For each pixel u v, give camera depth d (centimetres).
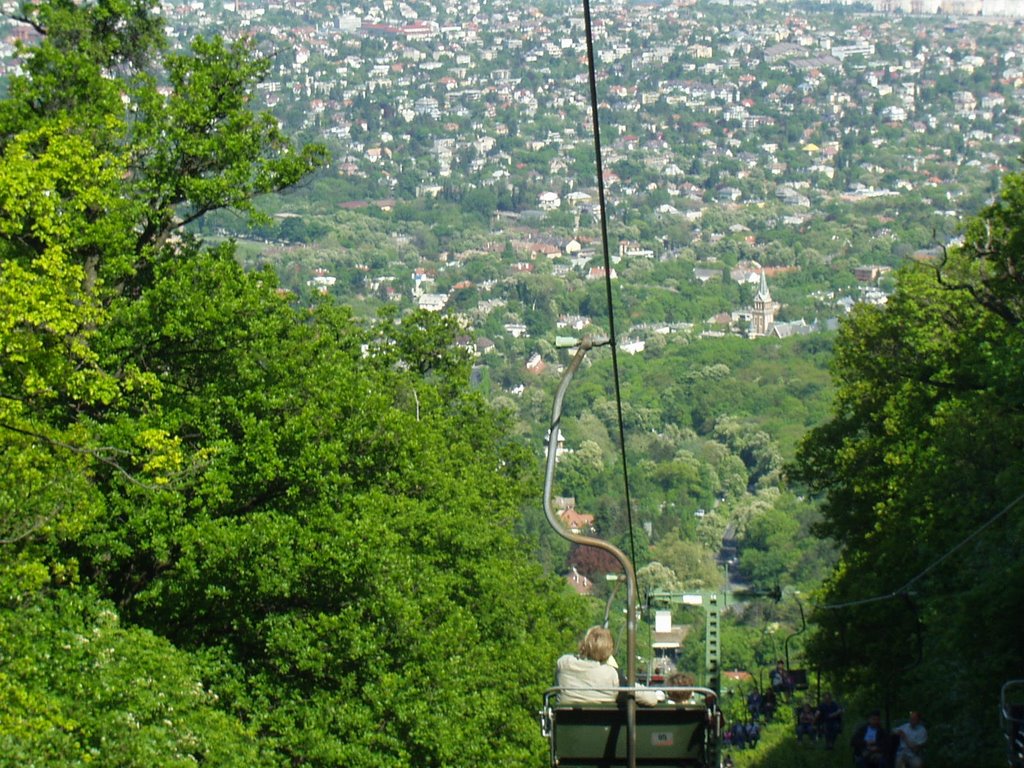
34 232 2820
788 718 4775
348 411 3008
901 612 4200
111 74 3500
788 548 12356
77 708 2183
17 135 2948
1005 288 4166
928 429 4750
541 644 3744
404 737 2723
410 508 3069
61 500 2409
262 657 2794
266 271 3203
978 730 3284
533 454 5116
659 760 1794
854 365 5384
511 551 4234
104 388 2703
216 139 3322
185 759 2192
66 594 2434
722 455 15400
